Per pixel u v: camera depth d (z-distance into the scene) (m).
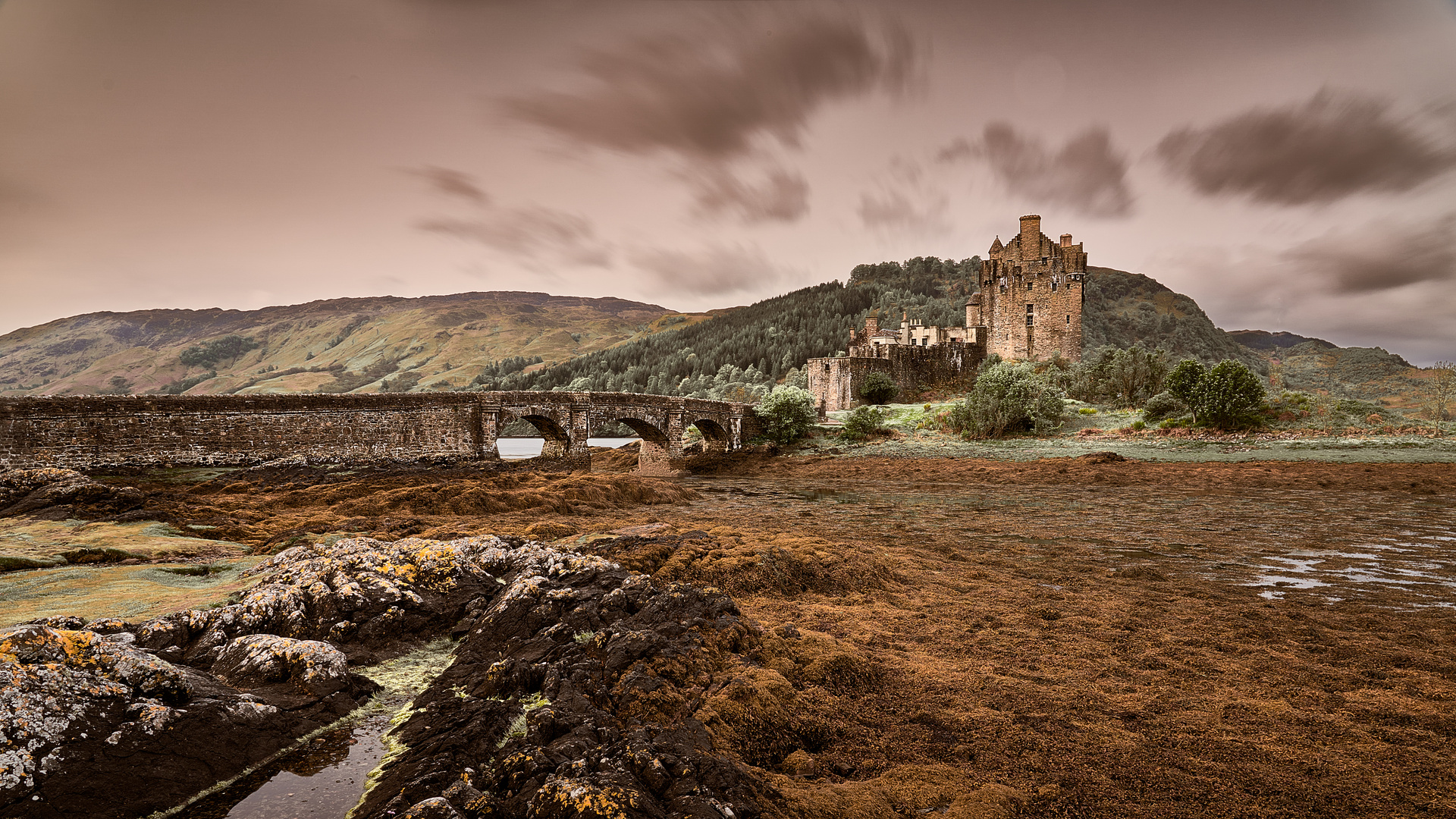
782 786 7.40
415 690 9.80
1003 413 69.12
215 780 7.13
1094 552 24.56
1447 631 14.69
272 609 10.95
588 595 12.16
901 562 21.33
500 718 8.34
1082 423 72.62
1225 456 53.75
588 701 8.69
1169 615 15.75
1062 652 12.82
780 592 16.59
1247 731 9.37
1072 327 99.06
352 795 7.04
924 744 8.80
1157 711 10.00
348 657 10.44
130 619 10.85
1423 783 8.03
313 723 8.48
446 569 13.38
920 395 100.25
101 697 7.39
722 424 72.44
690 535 20.38
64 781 6.39
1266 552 24.45
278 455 38.06
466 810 6.32
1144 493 43.47
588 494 38.47
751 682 9.54
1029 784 7.85
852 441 73.25
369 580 12.27
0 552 16.33
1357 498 38.47
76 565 16.02
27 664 7.28
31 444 30.16
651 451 67.56
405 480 36.22
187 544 18.61
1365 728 9.55
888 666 11.53
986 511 36.91
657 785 6.82
